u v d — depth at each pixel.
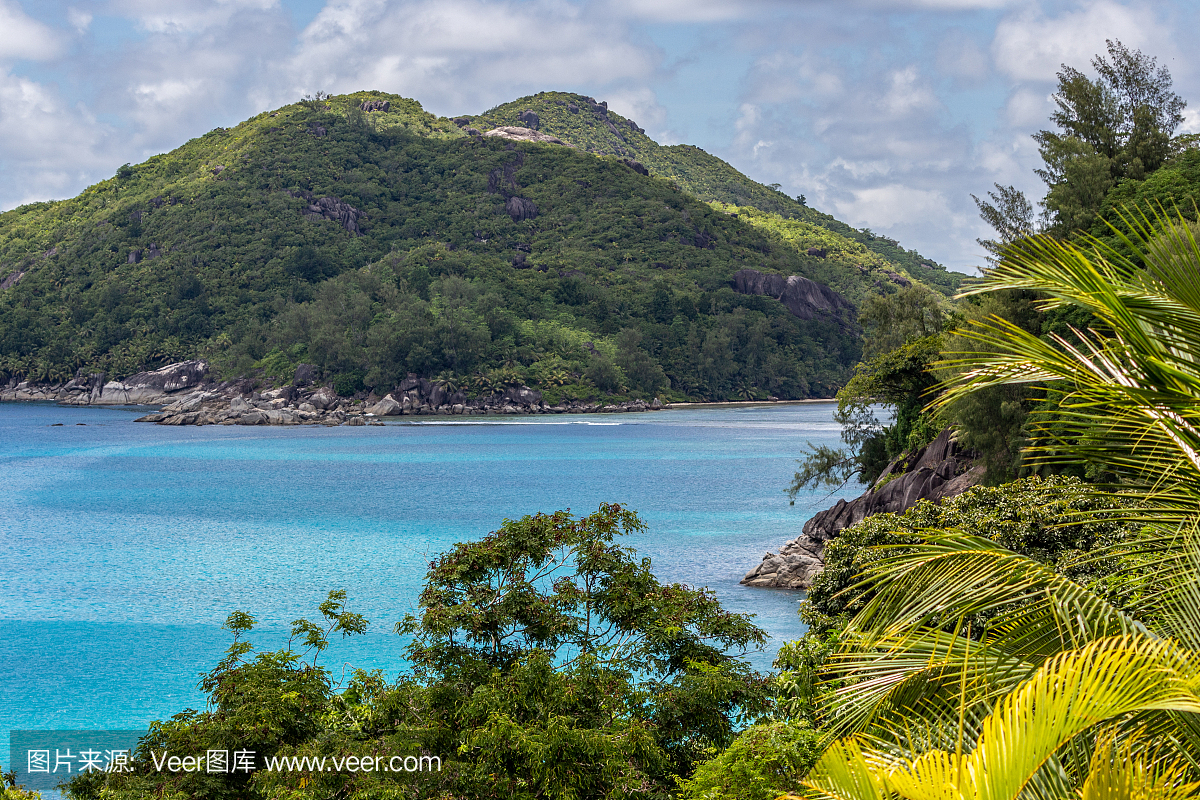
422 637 18.11
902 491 51.94
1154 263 7.16
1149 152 67.62
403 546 63.34
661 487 92.44
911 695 7.49
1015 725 5.29
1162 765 6.36
